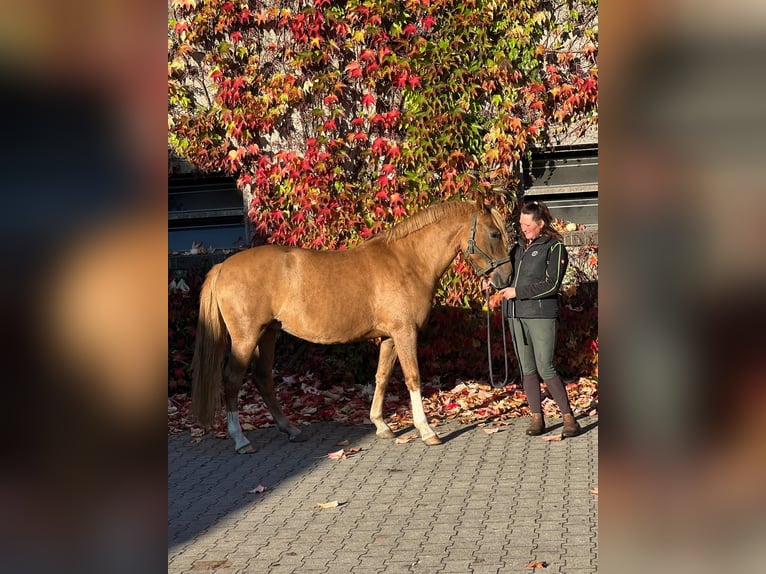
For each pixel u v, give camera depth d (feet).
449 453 20.31
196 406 20.86
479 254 21.38
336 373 28.30
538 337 21.09
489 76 27.71
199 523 15.90
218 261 28.35
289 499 17.22
